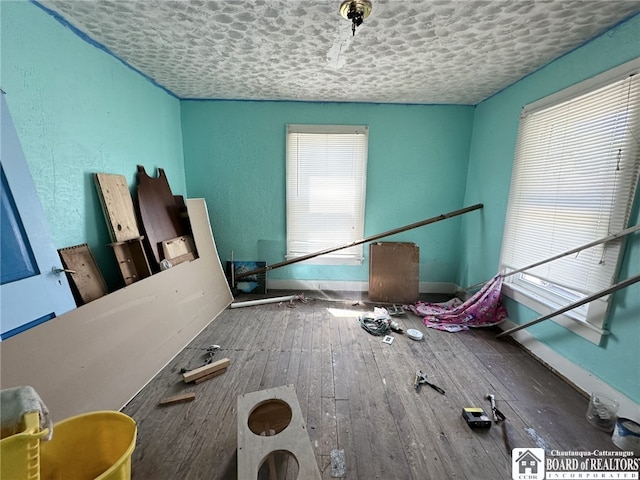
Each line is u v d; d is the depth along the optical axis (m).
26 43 1.32
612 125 1.48
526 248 2.14
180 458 1.21
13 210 1.19
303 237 3.22
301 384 1.70
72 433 1.00
